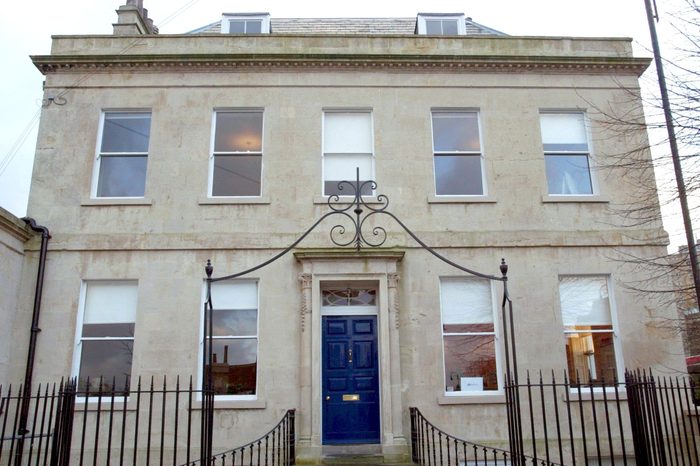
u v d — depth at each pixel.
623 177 11.77
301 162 11.61
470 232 11.26
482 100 12.16
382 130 11.88
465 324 11.02
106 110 11.97
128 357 10.66
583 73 12.39
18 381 10.16
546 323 10.87
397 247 11.04
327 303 11.09
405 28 14.95
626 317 10.97
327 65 12.14
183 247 10.99
